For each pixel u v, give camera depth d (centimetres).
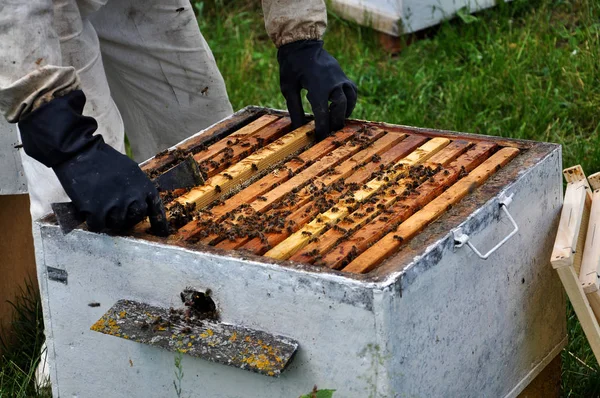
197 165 216
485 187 210
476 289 201
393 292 171
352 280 172
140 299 201
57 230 205
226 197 222
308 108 426
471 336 202
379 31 487
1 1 194
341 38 491
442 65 441
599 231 222
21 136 200
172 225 207
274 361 179
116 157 199
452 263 190
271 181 223
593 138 365
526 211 217
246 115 267
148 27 287
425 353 186
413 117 399
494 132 382
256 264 182
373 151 234
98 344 211
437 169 219
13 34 196
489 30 464
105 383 214
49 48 201
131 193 194
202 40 295
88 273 206
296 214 205
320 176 224
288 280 179
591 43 425
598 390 252
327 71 253
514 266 216
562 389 258
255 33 524
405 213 200
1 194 289
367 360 175
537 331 232
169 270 194
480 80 414
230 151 240
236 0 559
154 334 192
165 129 311
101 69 255
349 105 257
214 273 188
